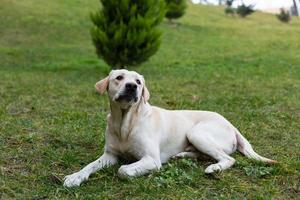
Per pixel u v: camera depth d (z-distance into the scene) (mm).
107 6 13211
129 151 5070
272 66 15539
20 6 26141
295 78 13148
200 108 8758
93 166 4957
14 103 8766
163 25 25844
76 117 7621
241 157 5523
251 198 4383
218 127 5492
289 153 5996
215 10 34625
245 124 7477
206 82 12062
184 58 17625
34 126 6980
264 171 4992
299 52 19906
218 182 4758
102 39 13227
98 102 9031
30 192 4473
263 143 6449
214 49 20312
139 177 4750
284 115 8156
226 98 9734
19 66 15008
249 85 11664
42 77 12500
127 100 4855
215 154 5238
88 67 14922
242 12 32938
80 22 24328
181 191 4469
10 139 6211
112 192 4465
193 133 5391
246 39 23875
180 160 5316
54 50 18453
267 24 31203
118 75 5070
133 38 13180
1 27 21922
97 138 6336
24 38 20625
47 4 27641
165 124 5328
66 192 4457
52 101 9094
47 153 5625
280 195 4520
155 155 4977
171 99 9648
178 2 26328
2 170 5012
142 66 15422
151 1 13398
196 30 25688
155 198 4316
